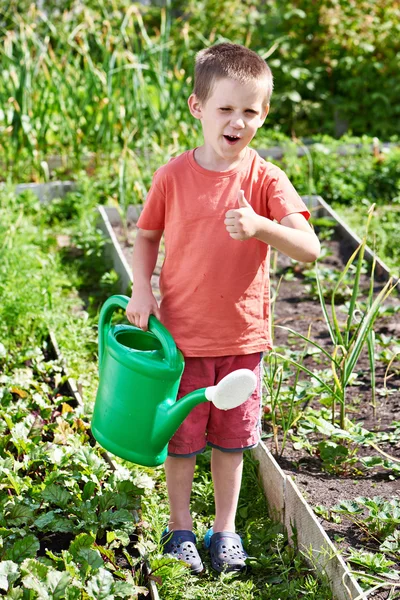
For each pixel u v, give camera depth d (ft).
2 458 11.87
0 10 33.30
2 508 10.85
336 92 34.86
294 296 19.19
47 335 16.67
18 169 25.16
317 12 34.65
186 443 10.39
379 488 11.76
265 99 9.71
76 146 25.35
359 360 15.88
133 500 11.18
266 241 9.50
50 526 10.62
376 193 25.25
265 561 10.52
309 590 9.93
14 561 9.73
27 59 26.07
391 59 33.91
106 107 25.64
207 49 9.97
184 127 25.95
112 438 9.95
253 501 12.00
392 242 21.68
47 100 25.50
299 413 12.99
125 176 22.61
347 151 26.94
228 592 10.11
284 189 9.99
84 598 9.14
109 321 10.48
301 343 16.66
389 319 17.57
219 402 8.85
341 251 21.42
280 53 34.01
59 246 21.85
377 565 9.86
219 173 9.98
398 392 14.56
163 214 10.41
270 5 36.42
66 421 13.24
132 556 10.64
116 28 32.04
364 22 34.35
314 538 10.38
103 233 21.95
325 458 12.25
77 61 27.94
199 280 10.07
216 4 36.09
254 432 10.64
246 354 10.35
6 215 20.40
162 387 9.66
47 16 34.22
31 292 16.69
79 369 15.61
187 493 10.78
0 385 14.48
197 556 10.50
